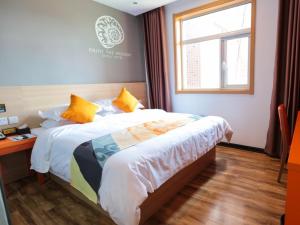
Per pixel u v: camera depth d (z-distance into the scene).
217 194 2.03
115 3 3.50
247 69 3.27
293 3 2.46
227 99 3.36
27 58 2.64
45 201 2.06
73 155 1.76
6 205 0.76
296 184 0.81
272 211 1.74
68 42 3.07
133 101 3.49
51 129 2.34
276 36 2.69
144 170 1.46
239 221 1.63
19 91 2.54
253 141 3.18
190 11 3.53
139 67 4.30
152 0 3.41
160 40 3.93
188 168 2.22
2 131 2.38
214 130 2.47
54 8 2.88
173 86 4.08
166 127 2.26
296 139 1.20
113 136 1.98
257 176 2.36
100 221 1.72
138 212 1.30
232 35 3.30
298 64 2.48
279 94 2.73
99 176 1.48
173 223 1.64
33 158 2.28
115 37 3.76
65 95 3.02
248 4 3.10
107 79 3.68
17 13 2.52
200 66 3.83
